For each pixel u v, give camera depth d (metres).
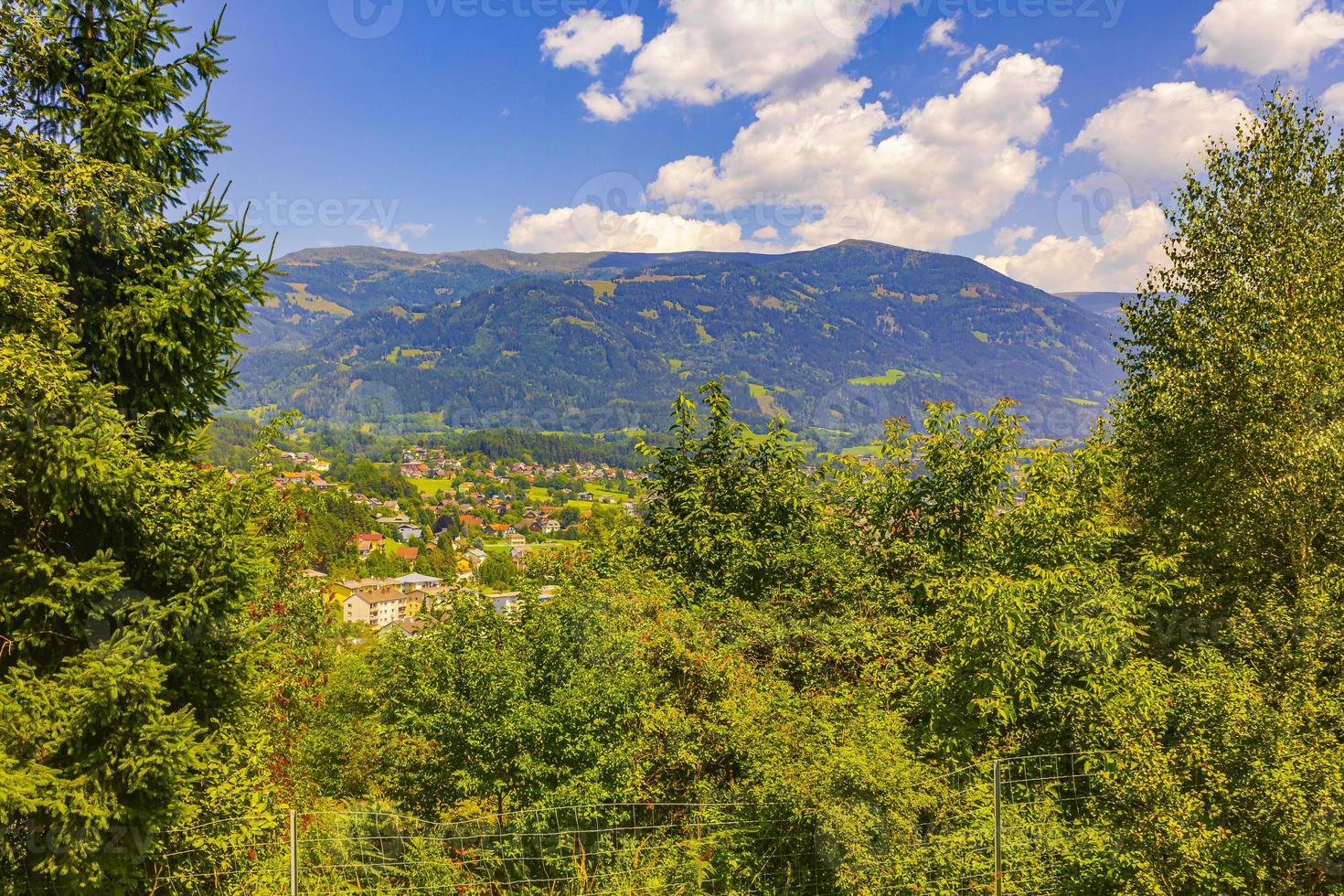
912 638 8.48
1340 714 6.05
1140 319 13.81
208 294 5.77
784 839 6.23
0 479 4.73
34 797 4.55
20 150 5.25
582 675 6.52
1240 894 5.39
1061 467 9.32
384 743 7.01
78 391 4.94
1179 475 11.95
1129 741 5.88
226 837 5.64
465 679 6.45
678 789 6.96
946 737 6.93
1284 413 10.53
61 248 5.50
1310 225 11.97
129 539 5.57
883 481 10.88
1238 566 10.61
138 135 5.77
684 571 10.27
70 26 5.73
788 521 10.88
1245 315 11.63
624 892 5.91
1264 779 5.47
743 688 7.45
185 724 5.09
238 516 5.86
